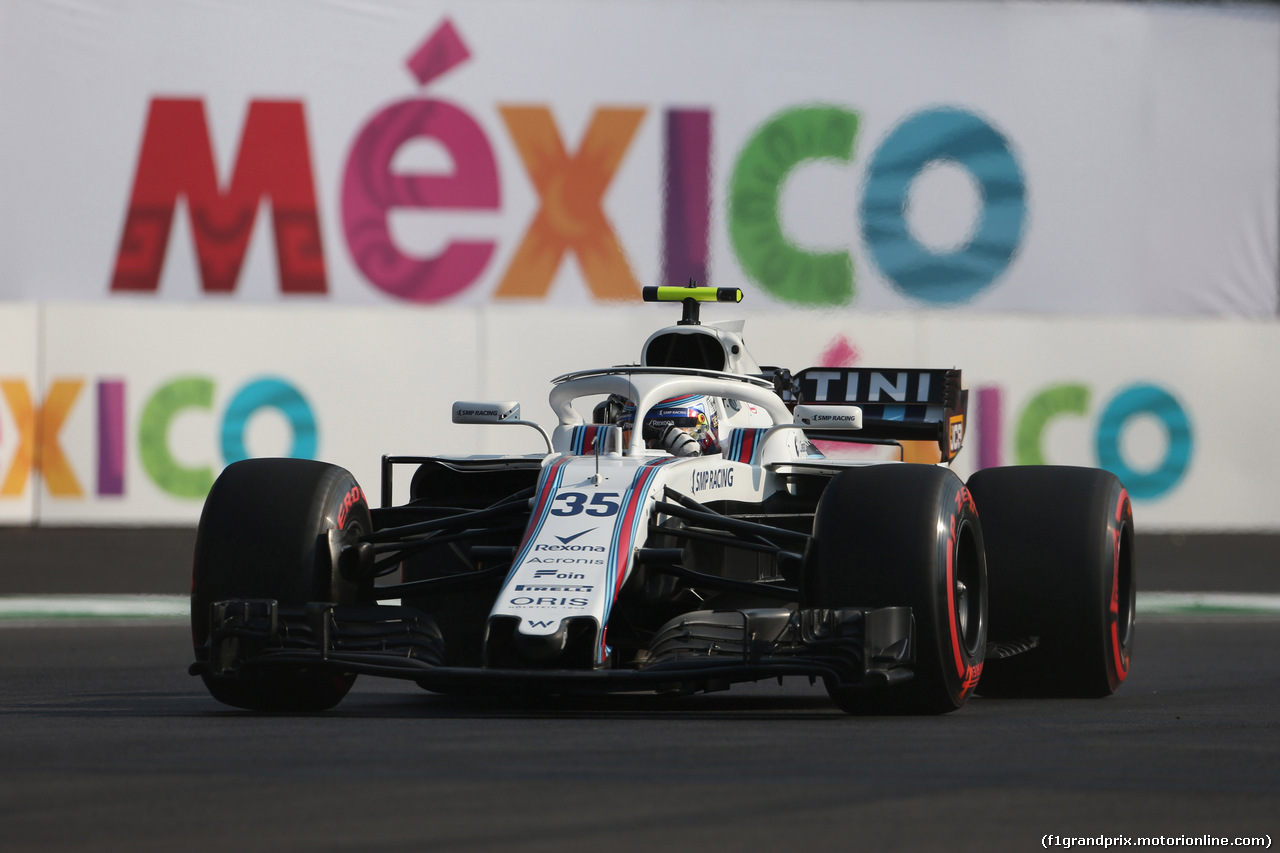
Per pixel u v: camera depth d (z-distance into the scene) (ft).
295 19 184.85
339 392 179.42
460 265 186.39
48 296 183.21
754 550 63.21
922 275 187.93
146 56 184.03
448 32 185.78
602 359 181.88
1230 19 188.44
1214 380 183.83
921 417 96.99
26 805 41.42
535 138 186.50
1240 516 184.14
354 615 61.57
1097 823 40.06
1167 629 117.19
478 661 72.02
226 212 184.65
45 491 177.17
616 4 186.39
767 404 75.15
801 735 55.72
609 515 62.18
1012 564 76.48
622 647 69.31
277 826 38.81
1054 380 182.60
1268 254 189.06
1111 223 188.55
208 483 178.40
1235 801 43.21
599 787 44.14
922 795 43.39
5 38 182.39
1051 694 77.20
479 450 180.14
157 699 71.31
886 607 60.03
